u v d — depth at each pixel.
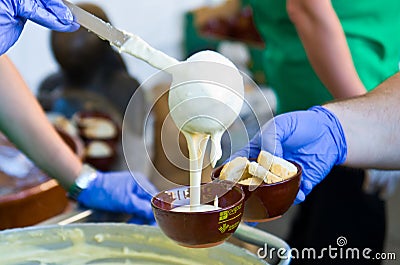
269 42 2.38
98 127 2.36
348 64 1.90
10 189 1.86
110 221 1.58
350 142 1.39
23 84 1.74
